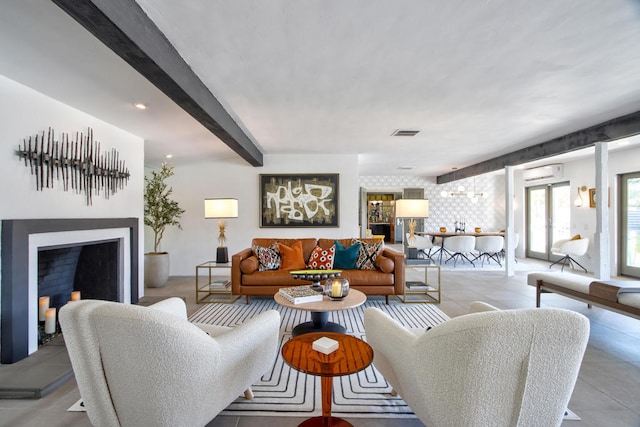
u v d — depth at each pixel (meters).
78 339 1.27
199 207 5.70
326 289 2.76
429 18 1.75
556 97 2.95
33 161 2.57
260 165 5.50
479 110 3.30
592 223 6.22
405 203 4.40
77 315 1.25
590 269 6.20
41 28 1.71
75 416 1.77
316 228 5.58
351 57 2.19
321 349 1.55
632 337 2.87
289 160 5.61
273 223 5.58
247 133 4.16
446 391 1.20
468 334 1.11
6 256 2.29
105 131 3.43
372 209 12.10
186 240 5.72
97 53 2.00
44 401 1.91
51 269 3.19
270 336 1.83
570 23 1.81
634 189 5.43
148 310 1.23
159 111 3.08
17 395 1.93
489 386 1.15
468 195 7.72
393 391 1.95
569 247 6.03
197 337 1.31
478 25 1.82
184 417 1.34
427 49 2.09
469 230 8.80
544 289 3.57
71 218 2.91
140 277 4.12
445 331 1.17
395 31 1.88
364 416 1.78
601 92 2.84
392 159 6.18
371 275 3.86
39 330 2.81
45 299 2.87
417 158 6.08
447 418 1.22
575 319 1.14
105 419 1.35
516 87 2.71
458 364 1.15
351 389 2.05
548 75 2.48
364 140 4.59
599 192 3.99
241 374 1.62
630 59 2.23
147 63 1.81
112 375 1.29
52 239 2.69
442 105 3.15
